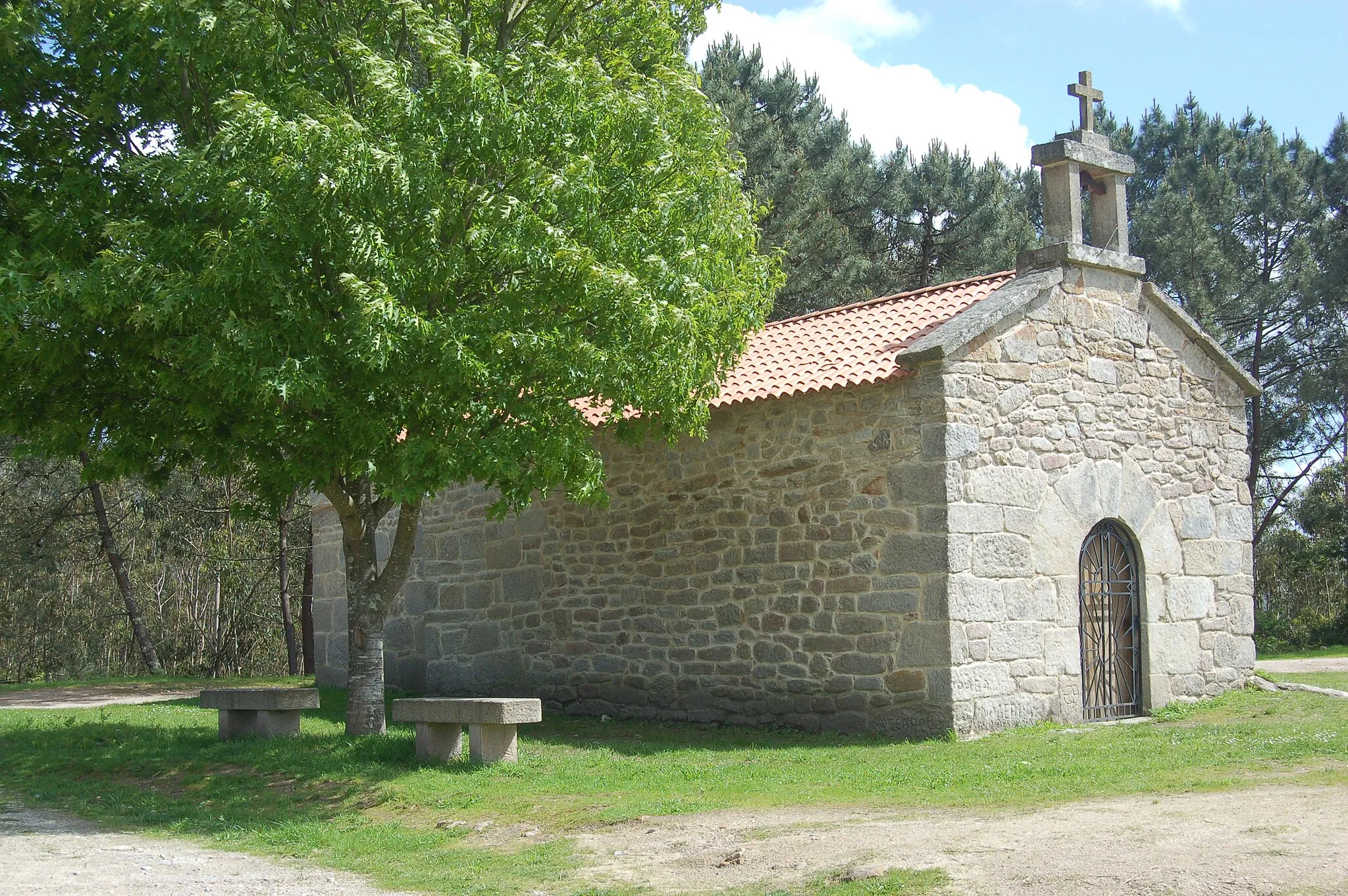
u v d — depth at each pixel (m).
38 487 31.73
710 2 11.89
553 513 14.38
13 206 9.57
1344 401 26.70
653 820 7.59
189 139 9.99
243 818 8.44
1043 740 10.23
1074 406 12.11
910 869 5.72
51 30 9.52
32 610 34.25
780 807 7.75
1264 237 29.17
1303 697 12.70
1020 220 29.61
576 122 9.71
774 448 12.23
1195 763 8.28
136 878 6.65
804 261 25.41
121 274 8.45
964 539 10.89
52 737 11.85
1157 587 12.66
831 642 11.57
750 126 25.52
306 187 8.49
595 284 9.12
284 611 29.50
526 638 14.53
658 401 10.16
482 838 7.62
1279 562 32.62
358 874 6.80
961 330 11.06
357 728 11.00
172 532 32.44
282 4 9.67
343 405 9.02
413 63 10.58
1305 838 5.65
